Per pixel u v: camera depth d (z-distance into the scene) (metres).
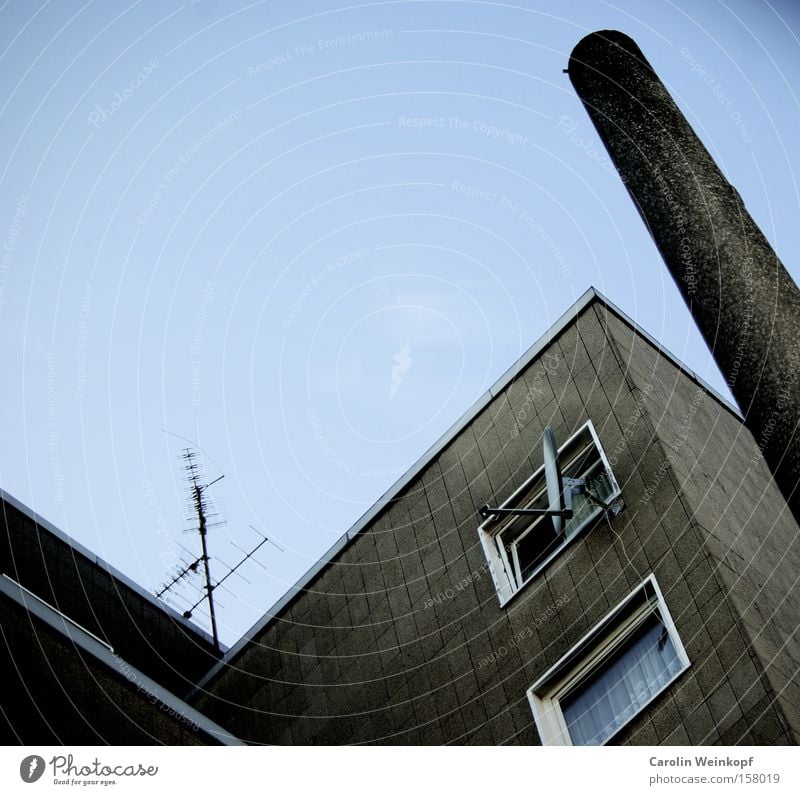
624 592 13.29
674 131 9.51
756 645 11.71
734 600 12.20
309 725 16.06
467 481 16.28
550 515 14.98
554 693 13.31
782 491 7.40
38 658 9.81
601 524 14.01
